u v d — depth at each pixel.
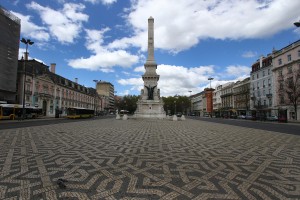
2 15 39.50
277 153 8.75
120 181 5.18
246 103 67.88
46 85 59.34
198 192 4.54
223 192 4.55
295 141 12.37
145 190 4.61
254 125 29.33
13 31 42.50
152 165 6.72
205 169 6.32
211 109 114.44
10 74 41.81
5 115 38.00
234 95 84.12
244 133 16.95
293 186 4.94
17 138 12.59
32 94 52.75
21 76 49.38
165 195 4.36
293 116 50.38
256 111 57.97
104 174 5.71
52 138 12.75
